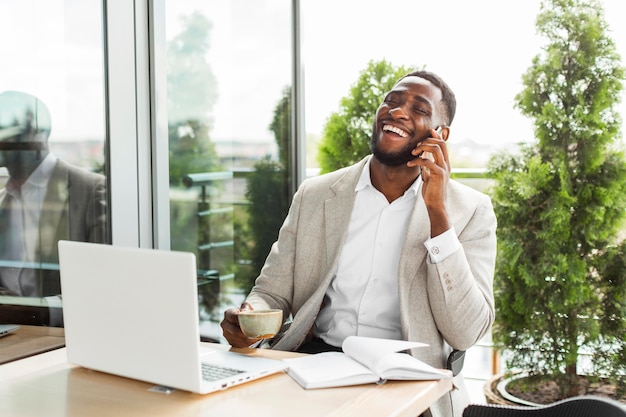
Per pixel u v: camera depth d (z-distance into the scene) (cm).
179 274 157
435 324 229
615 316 334
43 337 253
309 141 404
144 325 165
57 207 256
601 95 327
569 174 334
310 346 244
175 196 306
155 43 289
